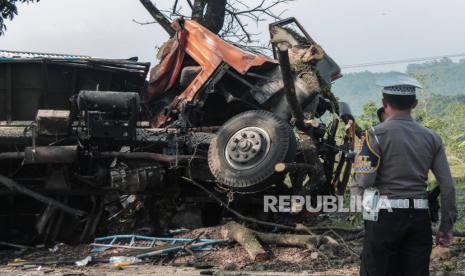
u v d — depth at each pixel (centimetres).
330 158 970
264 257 699
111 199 897
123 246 800
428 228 395
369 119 2417
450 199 394
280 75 917
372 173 393
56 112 833
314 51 914
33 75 932
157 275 640
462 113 3534
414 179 391
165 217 893
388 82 403
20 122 927
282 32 980
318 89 901
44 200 845
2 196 883
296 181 854
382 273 393
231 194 830
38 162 815
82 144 858
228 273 627
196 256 737
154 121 991
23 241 865
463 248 721
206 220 955
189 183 929
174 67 984
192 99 941
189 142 880
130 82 1025
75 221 865
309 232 797
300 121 845
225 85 954
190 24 970
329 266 662
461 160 2770
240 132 814
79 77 952
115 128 832
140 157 849
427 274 394
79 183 872
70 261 721
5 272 673
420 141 394
